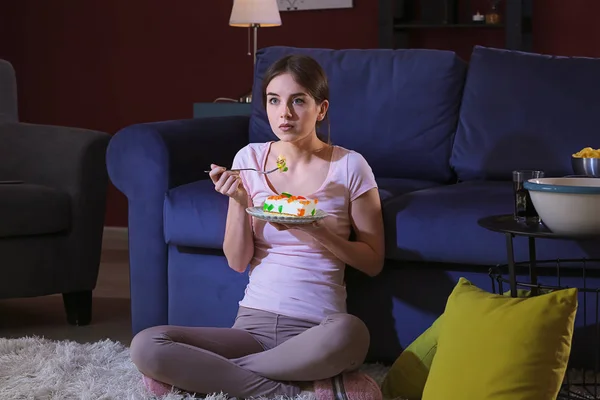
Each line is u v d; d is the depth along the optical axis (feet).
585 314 7.04
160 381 7.03
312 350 6.83
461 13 16.39
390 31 15.88
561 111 9.17
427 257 7.58
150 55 17.62
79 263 10.22
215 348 7.06
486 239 7.39
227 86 17.31
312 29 16.94
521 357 5.98
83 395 7.20
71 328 10.19
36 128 10.85
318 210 7.09
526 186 6.25
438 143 9.66
